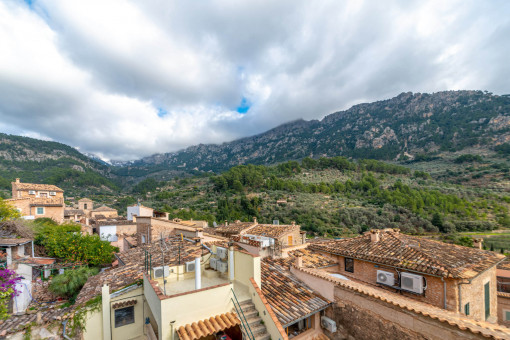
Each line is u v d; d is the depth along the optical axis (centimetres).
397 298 865
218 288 834
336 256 1486
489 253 1280
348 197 7944
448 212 5700
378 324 854
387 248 1294
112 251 2380
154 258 1376
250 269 957
